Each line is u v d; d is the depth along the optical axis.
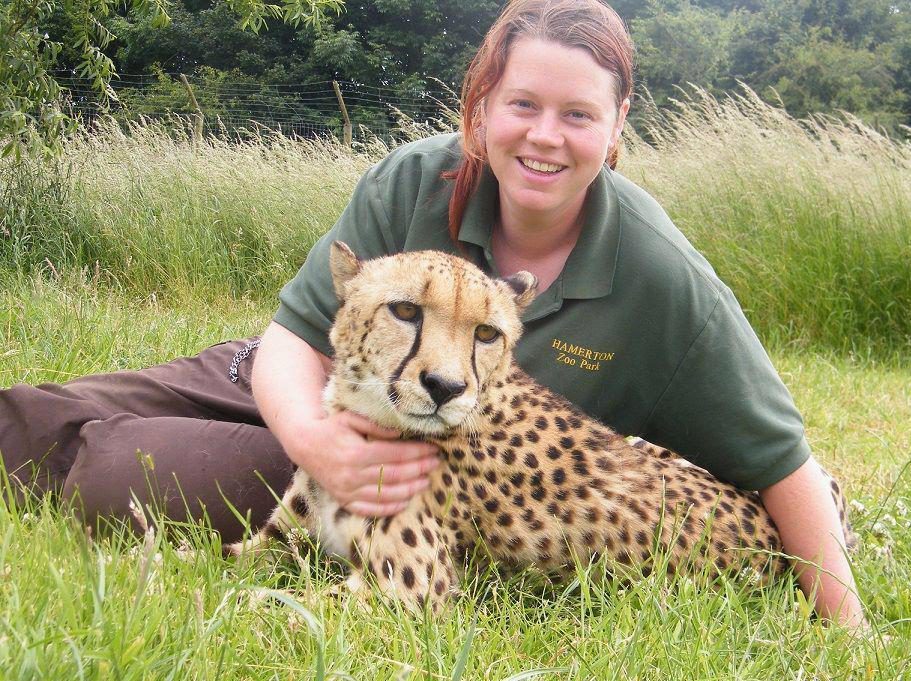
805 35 32.66
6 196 8.55
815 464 3.19
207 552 2.49
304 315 3.34
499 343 2.88
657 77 27.88
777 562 3.12
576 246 3.20
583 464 3.02
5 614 1.91
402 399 2.71
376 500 2.77
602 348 3.20
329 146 11.26
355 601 2.53
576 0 3.08
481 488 2.96
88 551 2.18
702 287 3.12
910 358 7.66
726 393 3.11
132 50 27.05
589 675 2.29
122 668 1.80
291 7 8.53
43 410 3.27
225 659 1.99
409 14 28.22
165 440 3.18
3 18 7.73
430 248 3.44
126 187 9.41
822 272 8.11
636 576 2.97
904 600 2.98
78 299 5.96
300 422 2.91
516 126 3.00
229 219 9.24
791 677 2.41
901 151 9.32
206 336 5.93
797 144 9.30
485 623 2.56
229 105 20.22
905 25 34.69
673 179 9.17
